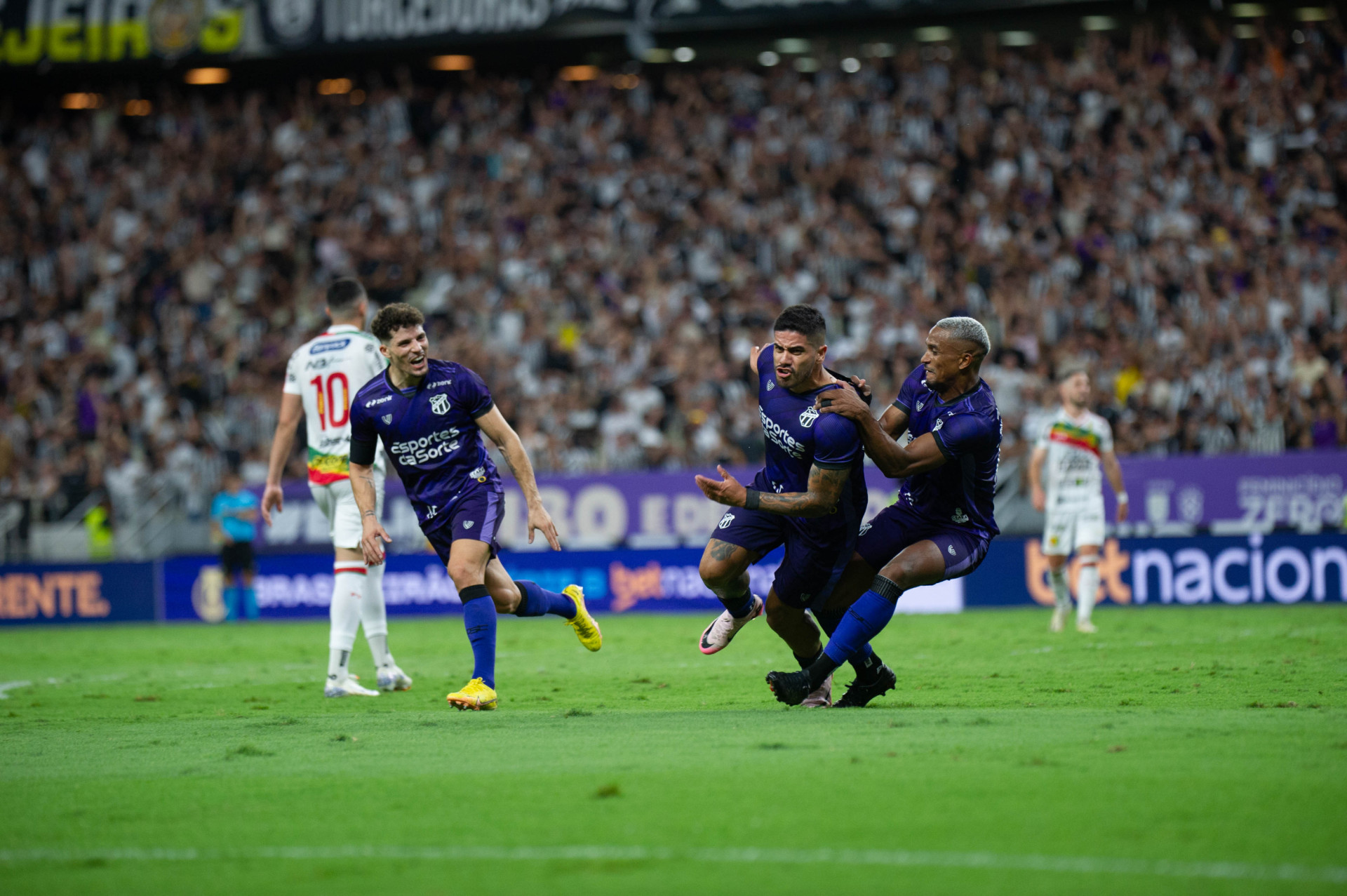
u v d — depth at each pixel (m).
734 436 68.69
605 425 70.38
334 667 30.30
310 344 30.89
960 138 85.44
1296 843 12.99
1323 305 73.12
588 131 91.88
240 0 86.00
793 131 88.44
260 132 94.81
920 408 23.58
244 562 65.12
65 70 92.88
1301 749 17.92
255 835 14.70
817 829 13.98
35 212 93.44
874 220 84.19
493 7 83.62
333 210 90.50
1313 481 56.81
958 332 22.52
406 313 23.92
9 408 81.31
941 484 23.44
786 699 23.31
